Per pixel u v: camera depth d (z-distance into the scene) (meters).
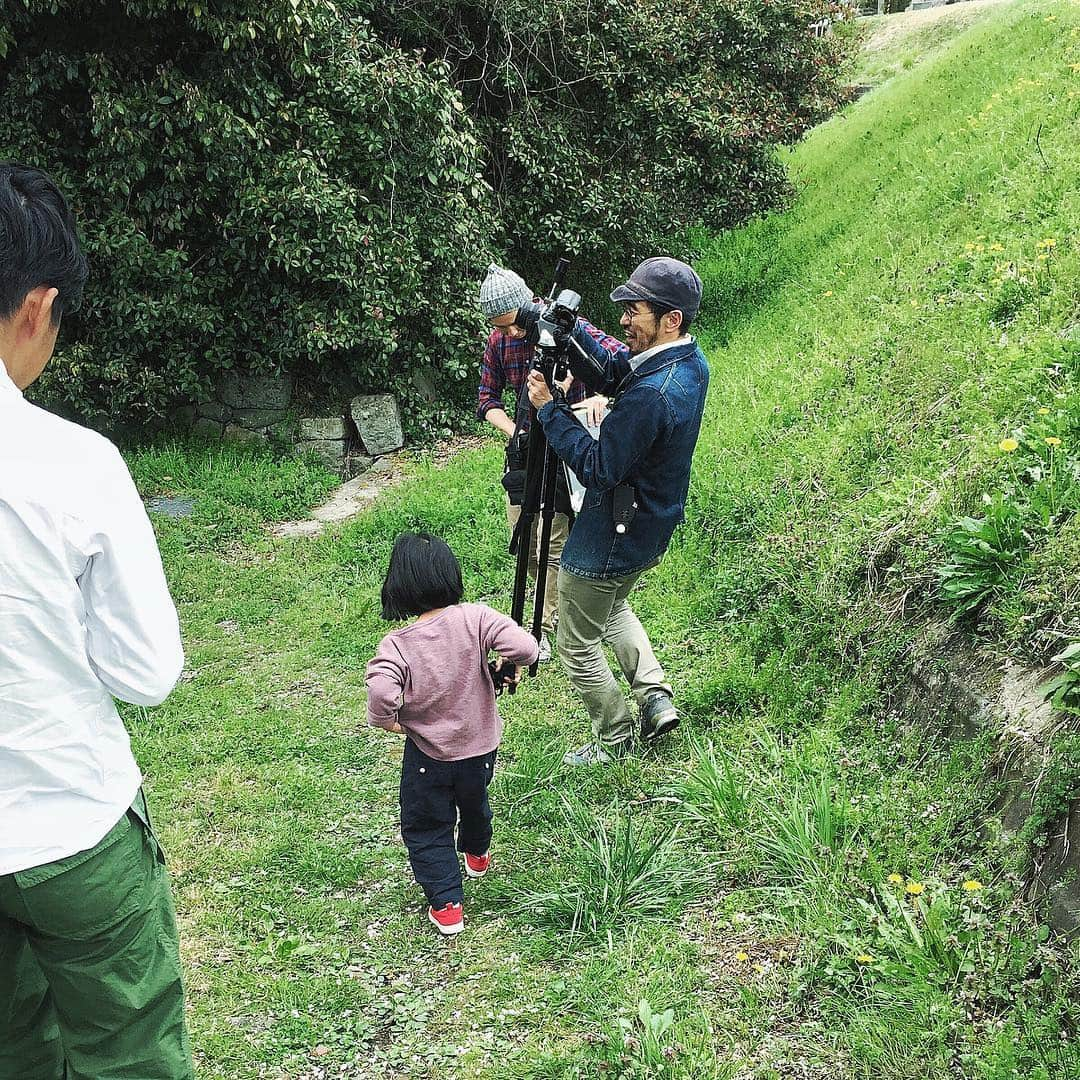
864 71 19.33
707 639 4.54
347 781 4.03
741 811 3.31
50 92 7.84
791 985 2.65
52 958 1.72
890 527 3.95
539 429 3.68
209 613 5.86
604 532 3.50
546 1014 2.71
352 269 8.14
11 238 1.57
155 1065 1.86
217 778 4.06
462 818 3.21
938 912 2.63
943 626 3.44
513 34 9.51
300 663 5.15
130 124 7.58
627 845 3.16
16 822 1.61
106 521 1.60
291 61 7.80
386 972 2.95
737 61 10.73
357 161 8.39
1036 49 10.38
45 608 1.56
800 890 2.95
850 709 3.59
